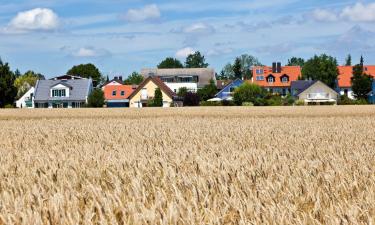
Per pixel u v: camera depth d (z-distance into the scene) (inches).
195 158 476.7
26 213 239.8
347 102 3971.5
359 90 4532.5
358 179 348.2
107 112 2482.8
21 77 6151.6
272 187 310.0
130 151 577.3
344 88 5137.8
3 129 1174.3
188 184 326.0
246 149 610.2
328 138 803.4
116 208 257.4
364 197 288.5
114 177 352.2
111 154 539.8
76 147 647.1
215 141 772.6
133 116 2059.5
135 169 396.2
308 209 269.7
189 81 4990.2
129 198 283.1
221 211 247.9
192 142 740.7
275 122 1407.5
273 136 853.8
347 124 1258.0
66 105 4471.0
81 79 4638.3
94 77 7062.0
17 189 322.3
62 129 1151.6
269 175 371.6
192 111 2471.7
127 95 4628.4
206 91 4564.5
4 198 284.5
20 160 501.4
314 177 363.6
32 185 324.8
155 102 4015.8
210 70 5162.4
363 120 1470.2
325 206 270.2
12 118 1968.5
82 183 350.9
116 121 1573.6
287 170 394.6
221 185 314.3
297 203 277.1
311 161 455.8
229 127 1155.9
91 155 527.2
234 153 535.2
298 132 959.6
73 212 243.3
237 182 345.7
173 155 520.1
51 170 391.2
